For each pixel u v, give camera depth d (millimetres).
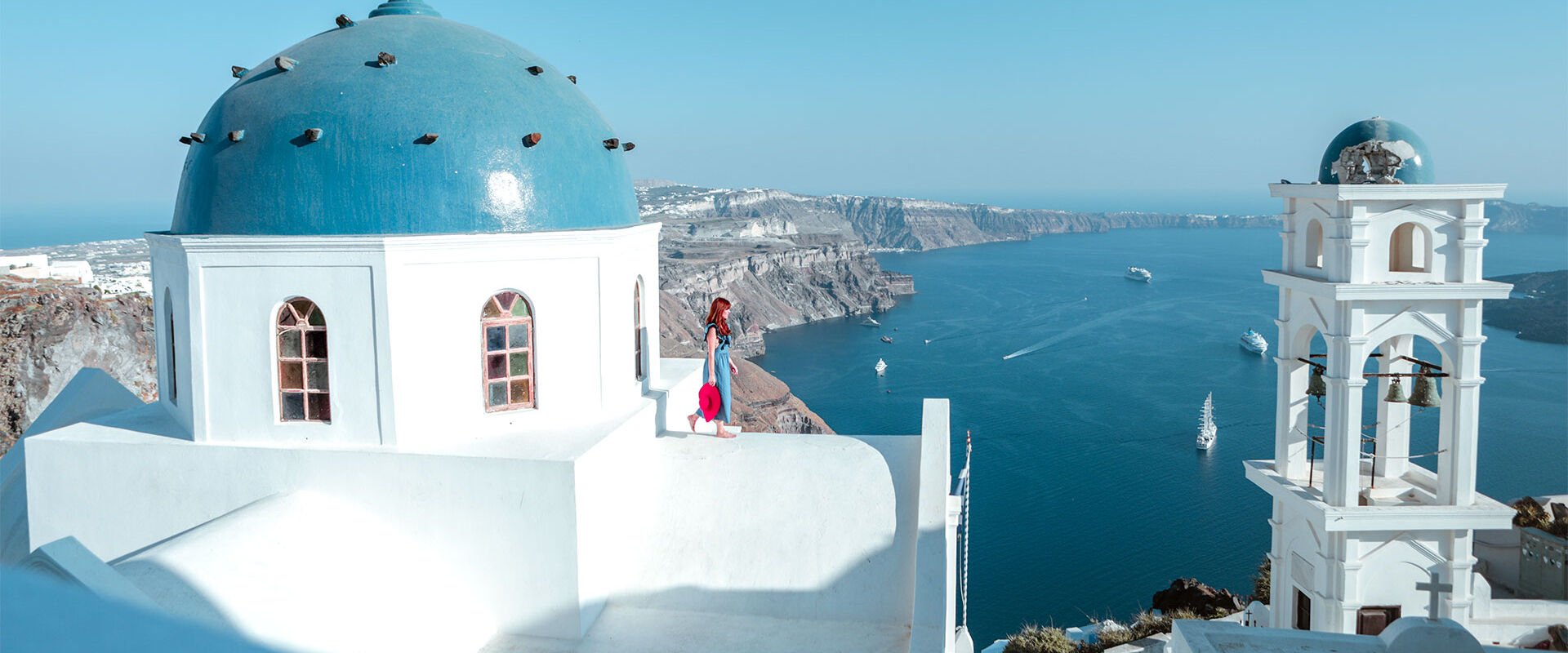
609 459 12227
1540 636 17047
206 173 12539
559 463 11211
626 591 12188
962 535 80875
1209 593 37812
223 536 10562
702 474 13133
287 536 10953
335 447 11906
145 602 8500
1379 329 13883
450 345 12133
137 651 3691
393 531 11688
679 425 15305
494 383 12562
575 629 11359
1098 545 77750
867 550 12031
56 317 44406
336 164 11953
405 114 12180
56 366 43688
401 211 11922
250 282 11906
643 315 14625
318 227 11844
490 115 12586
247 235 11922
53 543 8531
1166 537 79000
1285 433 15648
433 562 11625
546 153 12930
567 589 11344
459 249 12008
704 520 12578
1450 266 13773
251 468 11969
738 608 11930
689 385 15867
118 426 13117
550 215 12781
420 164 12047
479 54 13281
